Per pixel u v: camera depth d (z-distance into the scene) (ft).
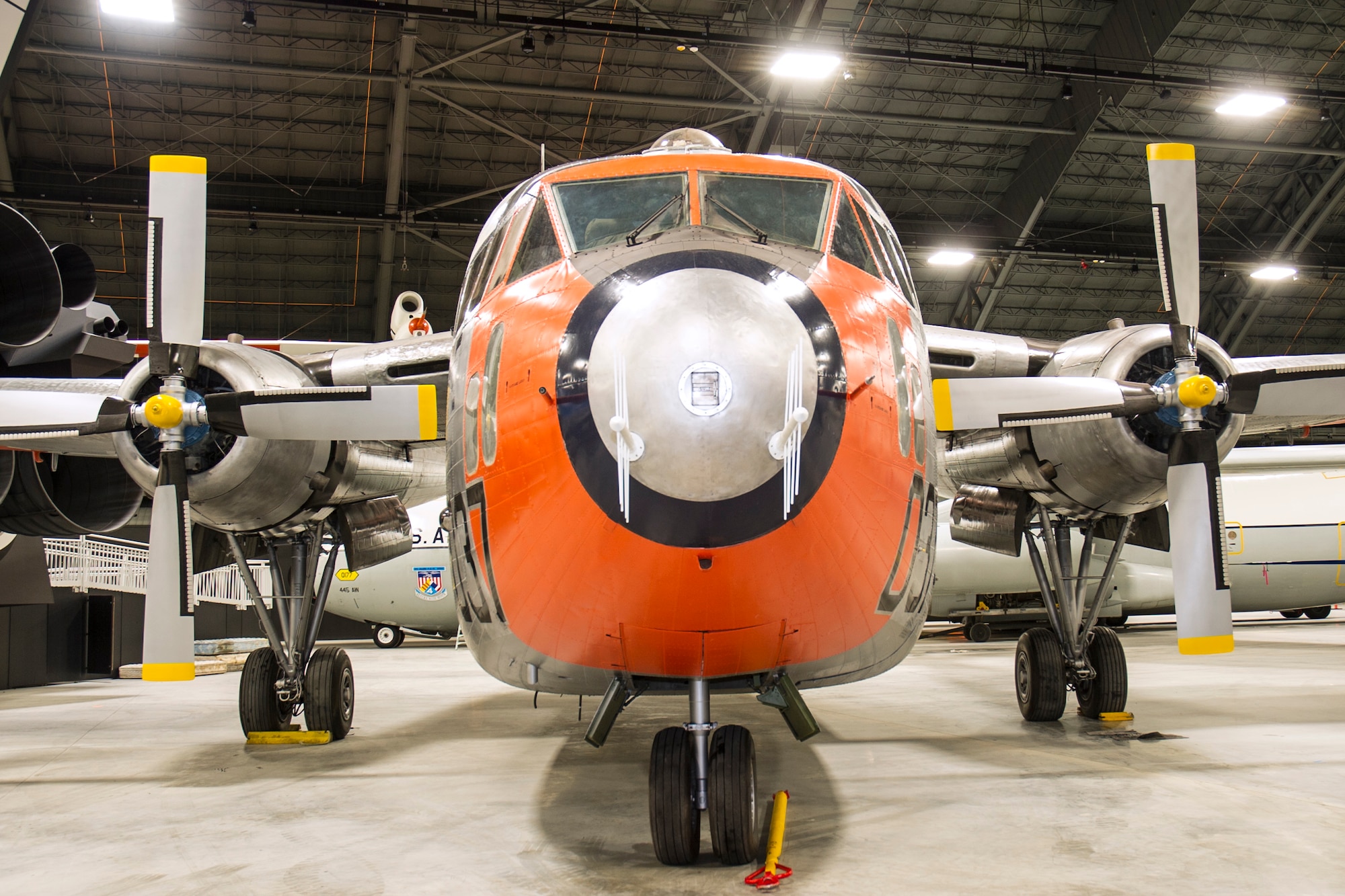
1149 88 86.33
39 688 45.06
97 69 74.18
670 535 11.54
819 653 14.53
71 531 28.84
